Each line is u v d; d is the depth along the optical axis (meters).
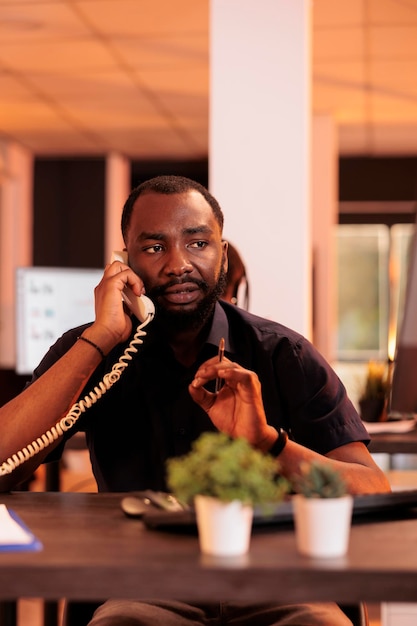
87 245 10.45
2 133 9.53
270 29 3.76
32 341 4.46
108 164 10.44
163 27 6.12
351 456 1.82
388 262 10.47
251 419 1.53
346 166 10.30
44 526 1.40
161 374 1.91
